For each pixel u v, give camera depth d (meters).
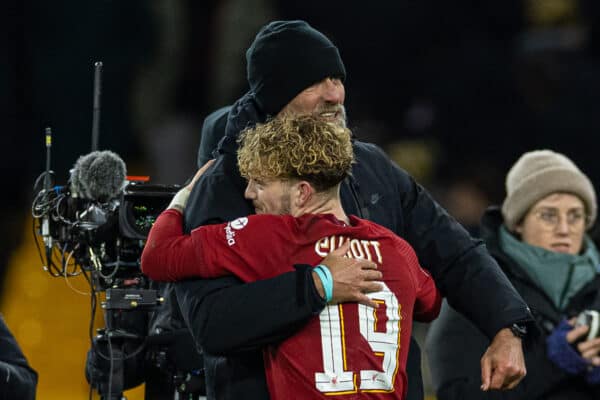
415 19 40.44
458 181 35.75
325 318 11.97
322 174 12.21
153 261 12.50
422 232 14.17
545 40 38.34
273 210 12.40
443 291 14.17
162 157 37.06
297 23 13.57
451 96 38.38
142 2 38.31
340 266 11.92
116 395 14.15
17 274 30.25
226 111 15.02
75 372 26.80
